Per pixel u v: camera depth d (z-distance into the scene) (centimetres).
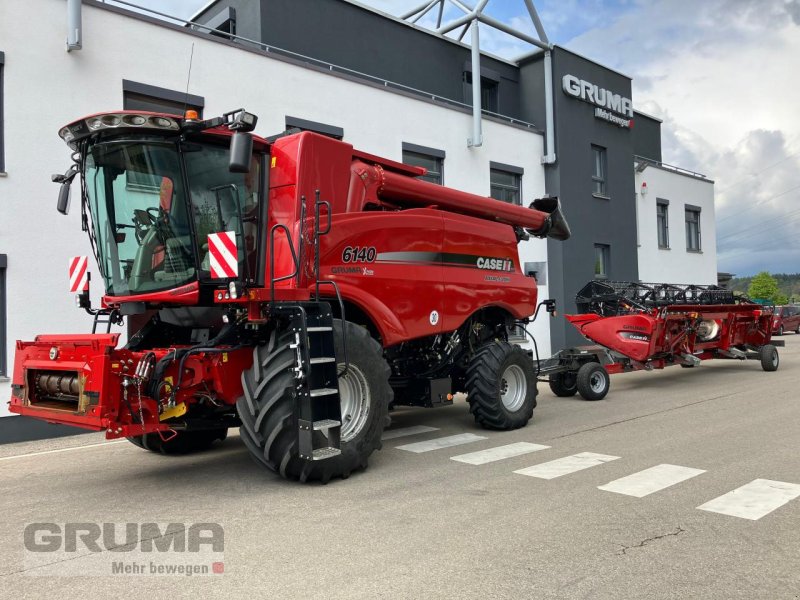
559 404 1062
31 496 559
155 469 654
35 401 579
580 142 1889
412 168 779
